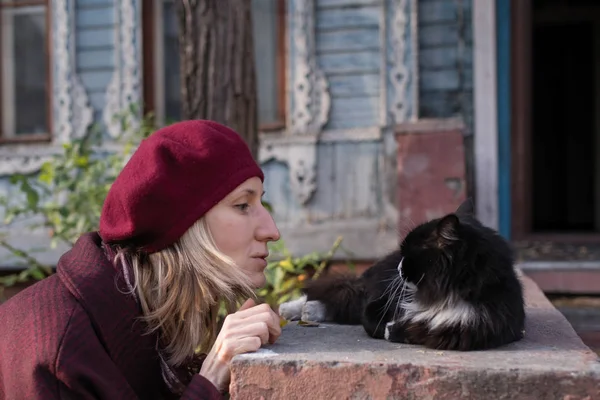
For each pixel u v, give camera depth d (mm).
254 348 1714
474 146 5613
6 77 6617
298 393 1613
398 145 5020
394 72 5707
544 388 1522
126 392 1637
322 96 5891
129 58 6215
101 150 6145
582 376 1509
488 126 5559
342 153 5863
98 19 6266
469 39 5633
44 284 1760
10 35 6590
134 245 1807
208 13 3238
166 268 1779
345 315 2311
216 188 1784
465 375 1546
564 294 4887
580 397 1511
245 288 1843
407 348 1804
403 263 2006
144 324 1780
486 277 1838
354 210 5848
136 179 1720
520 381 1528
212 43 3246
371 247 5652
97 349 1623
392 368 1578
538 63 10125
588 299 4816
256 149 3379
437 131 4973
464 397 1548
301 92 5906
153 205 1716
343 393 1597
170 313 1782
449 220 1904
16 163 6301
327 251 5707
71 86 6309
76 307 1653
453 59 5664
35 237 6004
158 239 1766
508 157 5754
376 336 1970
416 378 1569
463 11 5621
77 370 1555
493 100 5535
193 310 1801
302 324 2270
